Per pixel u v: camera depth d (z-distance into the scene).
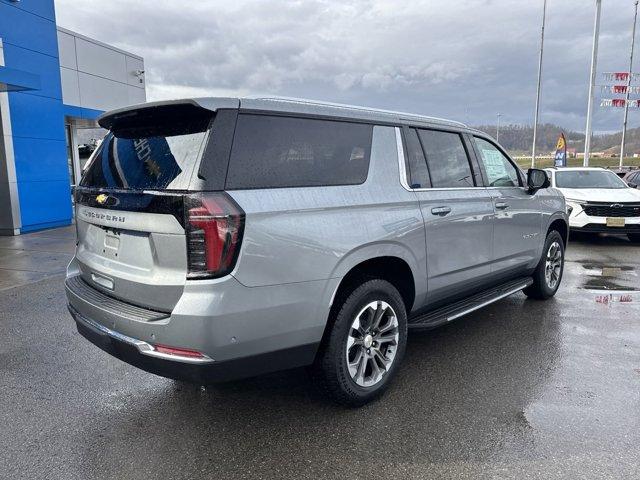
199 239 2.63
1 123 11.34
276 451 2.97
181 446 3.03
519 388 3.76
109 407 3.52
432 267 3.95
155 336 2.75
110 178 3.29
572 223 10.32
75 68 15.41
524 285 5.35
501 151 5.16
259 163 2.90
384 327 3.60
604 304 5.98
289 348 3.01
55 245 10.30
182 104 2.85
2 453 2.96
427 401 3.56
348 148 3.41
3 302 6.14
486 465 2.81
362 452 2.95
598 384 3.82
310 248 3.00
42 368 4.17
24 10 11.83
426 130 4.12
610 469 2.76
